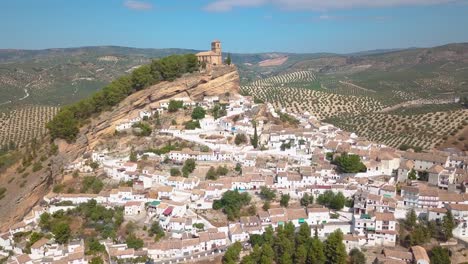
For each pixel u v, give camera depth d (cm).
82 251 17275
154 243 17888
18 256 17238
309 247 17238
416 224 18550
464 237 18312
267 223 18838
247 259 16588
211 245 18000
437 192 19512
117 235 18688
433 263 16625
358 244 17925
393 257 16838
